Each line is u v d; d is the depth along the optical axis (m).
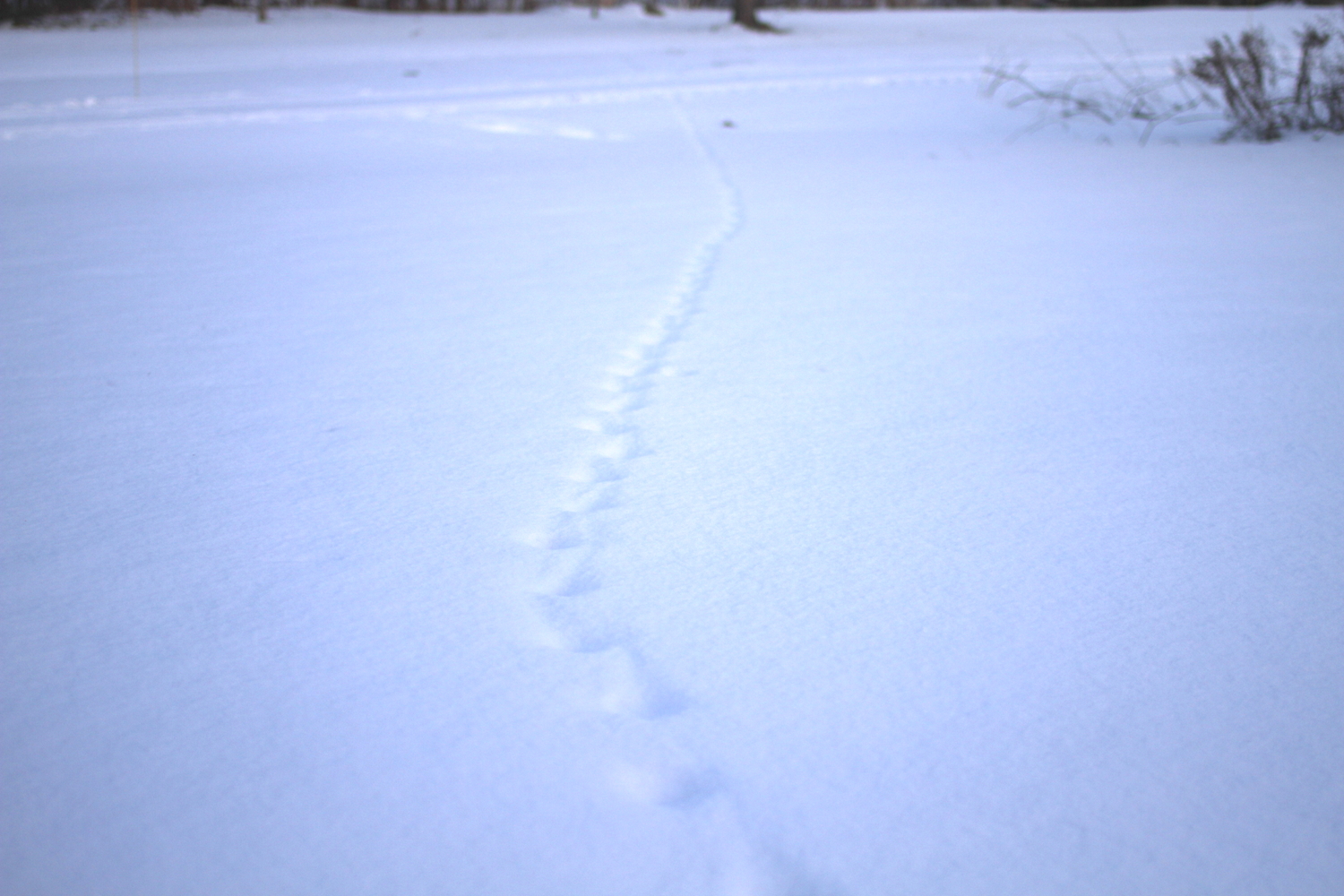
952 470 1.90
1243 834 1.08
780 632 1.41
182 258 3.59
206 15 21.98
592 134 7.34
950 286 3.12
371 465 1.94
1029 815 1.10
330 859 1.04
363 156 6.26
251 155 6.27
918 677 1.32
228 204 4.63
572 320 2.83
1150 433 2.05
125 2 21.34
